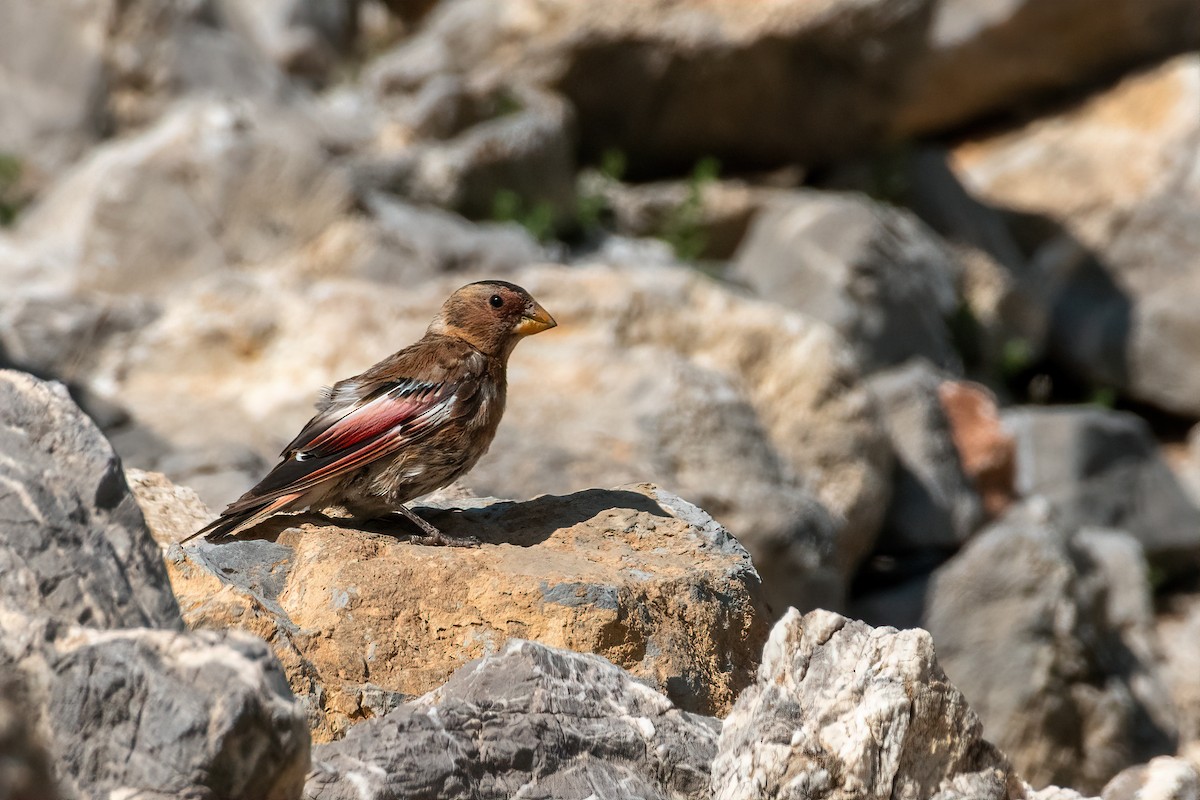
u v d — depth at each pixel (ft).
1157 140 82.64
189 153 56.49
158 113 71.56
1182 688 52.65
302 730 13.69
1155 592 62.18
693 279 50.55
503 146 66.90
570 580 19.63
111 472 16.07
